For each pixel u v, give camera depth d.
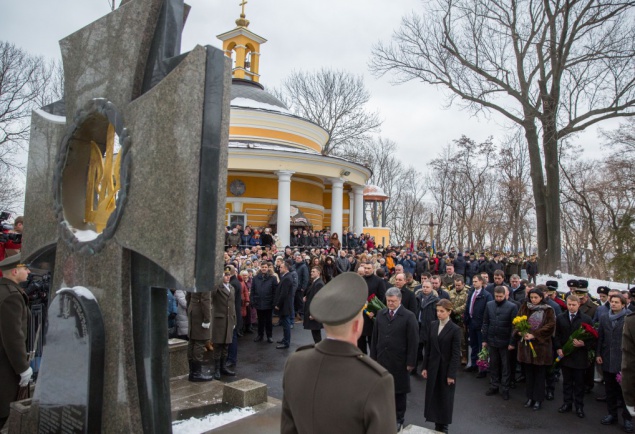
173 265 3.64
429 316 9.33
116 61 4.32
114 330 4.06
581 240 47.31
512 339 7.85
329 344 2.29
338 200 25.09
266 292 11.27
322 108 43.75
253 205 24.59
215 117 3.71
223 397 6.30
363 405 2.07
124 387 3.93
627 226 15.49
